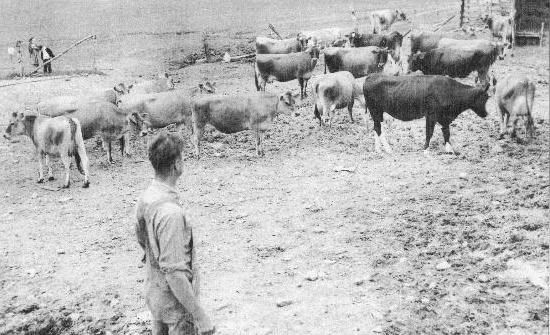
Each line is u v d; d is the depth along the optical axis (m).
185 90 15.88
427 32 21.38
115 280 7.68
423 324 5.96
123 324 6.57
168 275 3.68
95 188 11.57
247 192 10.70
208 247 8.41
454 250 7.58
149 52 30.36
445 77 11.63
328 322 6.16
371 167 11.56
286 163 12.31
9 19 44.25
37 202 10.85
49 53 24.75
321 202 9.87
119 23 40.94
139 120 13.35
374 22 28.62
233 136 14.80
